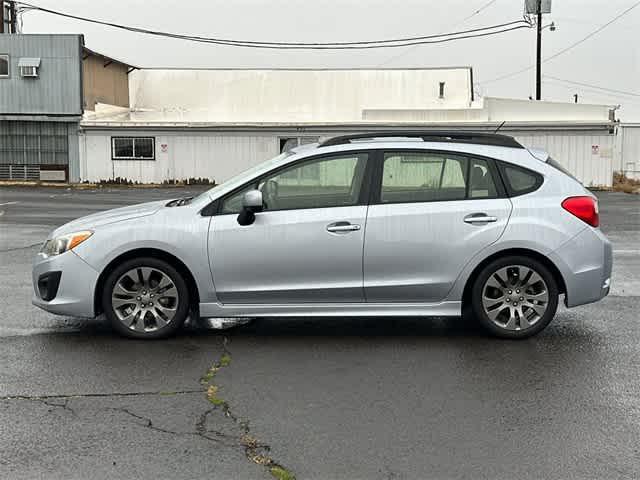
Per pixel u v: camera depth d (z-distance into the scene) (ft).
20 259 38.32
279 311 22.36
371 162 22.53
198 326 24.38
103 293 22.33
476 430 15.33
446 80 146.61
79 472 13.30
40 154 119.65
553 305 22.53
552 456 14.06
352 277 22.29
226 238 22.03
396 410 16.51
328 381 18.60
